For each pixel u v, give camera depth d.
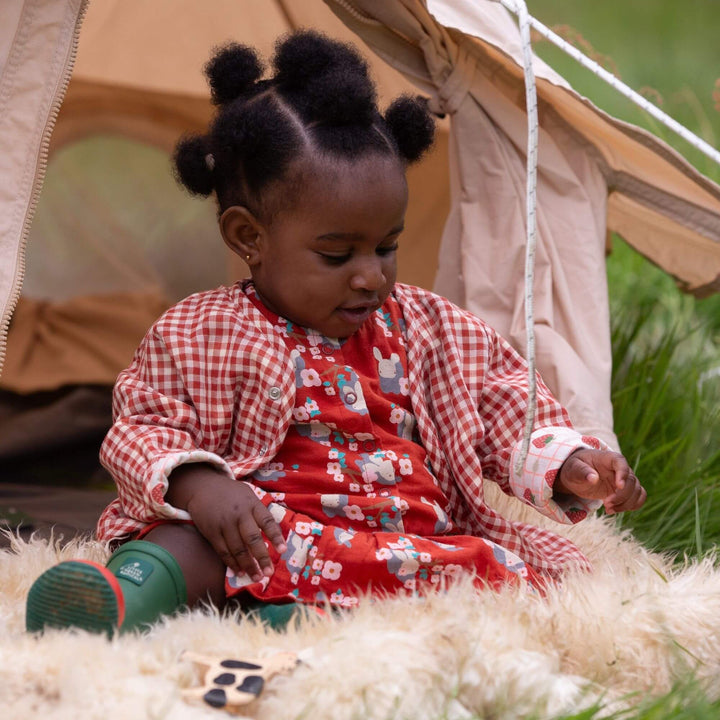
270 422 2.92
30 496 4.83
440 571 2.78
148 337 3.04
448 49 3.87
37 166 3.13
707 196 3.94
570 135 4.01
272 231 2.94
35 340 6.09
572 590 2.70
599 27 12.87
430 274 5.32
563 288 3.85
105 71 5.78
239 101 3.03
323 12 4.76
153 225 7.38
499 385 3.20
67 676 2.15
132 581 2.57
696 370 5.00
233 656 2.36
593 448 2.98
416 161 3.25
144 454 2.77
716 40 12.55
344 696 2.21
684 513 4.02
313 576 2.74
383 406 3.03
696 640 2.59
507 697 2.35
